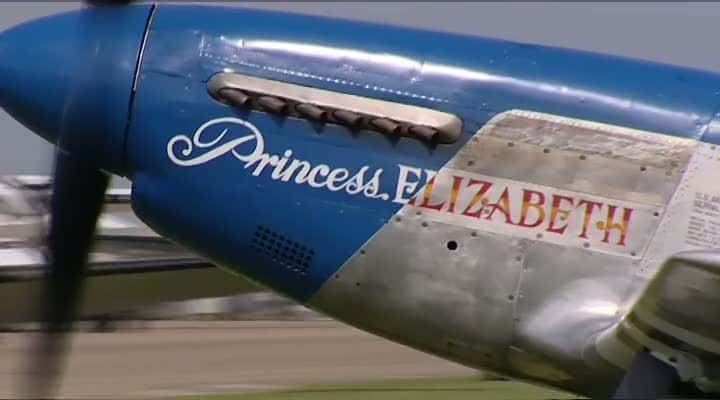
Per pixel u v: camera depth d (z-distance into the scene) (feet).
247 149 94.22
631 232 88.94
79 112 95.66
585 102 90.79
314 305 95.61
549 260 89.76
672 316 82.23
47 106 96.17
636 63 92.79
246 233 94.79
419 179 91.86
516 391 159.43
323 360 218.18
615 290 88.69
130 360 202.39
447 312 91.61
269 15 97.09
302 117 93.71
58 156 97.14
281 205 93.91
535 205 90.27
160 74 95.25
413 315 92.53
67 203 97.09
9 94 96.94
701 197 88.17
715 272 75.87
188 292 287.69
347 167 92.94
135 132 95.40
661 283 78.74
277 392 154.92
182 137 94.89
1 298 229.25
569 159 90.12
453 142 91.56
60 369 95.09
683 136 89.25
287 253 94.38
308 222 93.50
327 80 93.81
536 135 90.74
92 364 192.95
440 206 91.50
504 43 94.22
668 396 86.07
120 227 264.52
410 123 91.97
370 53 94.07
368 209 92.58
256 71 94.58
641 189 89.10
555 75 91.81
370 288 93.04
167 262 276.00
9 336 230.27
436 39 94.53
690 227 88.12
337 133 93.25
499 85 91.86
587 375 89.51
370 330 95.14
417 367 209.56
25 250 218.79
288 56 94.68
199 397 146.61
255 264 95.71
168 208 96.02
